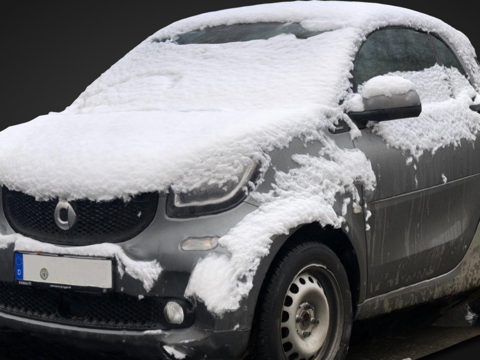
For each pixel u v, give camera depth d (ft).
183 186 14.47
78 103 19.60
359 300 16.43
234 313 13.85
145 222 14.57
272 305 14.49
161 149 14.90
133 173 14.66
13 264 15.55
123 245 14.56
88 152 15.34
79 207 15.02
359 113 16.66
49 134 16.57
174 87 18.33
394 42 18.81
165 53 19.86
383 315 17.90
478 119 19.72
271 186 14.71
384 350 18.42
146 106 17.75
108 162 14.96
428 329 20.27
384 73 18.16
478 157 19.43
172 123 15.80
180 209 14.40
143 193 14.61
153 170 14.60
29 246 15.35
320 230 15.47
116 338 14.57
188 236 14.21
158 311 14.43
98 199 14.75
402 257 17.24
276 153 14.97
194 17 20.76
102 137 15.78
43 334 15.38
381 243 16.72
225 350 13.92
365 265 16.33
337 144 16.11
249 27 19.42
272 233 14.26
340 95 16.78
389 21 18.88
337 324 15.83
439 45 20.22
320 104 16.44
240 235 14.11
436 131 18.31
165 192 14.51
